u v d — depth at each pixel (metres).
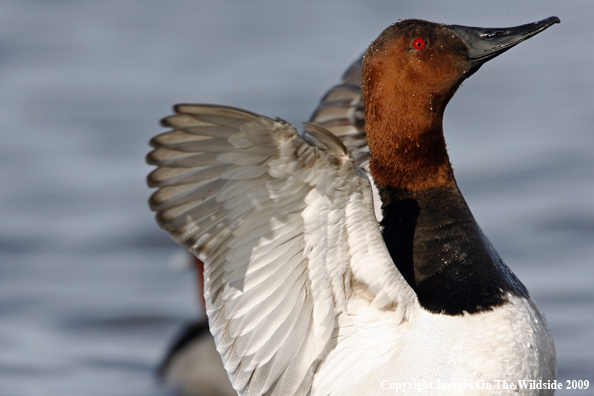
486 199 16.39
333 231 5.40
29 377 10.20
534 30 6.36
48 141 20.02
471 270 5.91
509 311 5.73
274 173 5.22
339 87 7.82
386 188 6.43
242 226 5.41
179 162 5.23
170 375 10.51
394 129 6.33
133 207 16.92
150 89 23.06
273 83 22.91
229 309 5.60
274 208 5.36
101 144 19.78
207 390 10.41
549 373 5.85
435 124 6.32
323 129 4.93
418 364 5.54
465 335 5.61
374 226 5.39
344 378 5.68
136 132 20.42
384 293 5.57
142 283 13.88
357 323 5.68
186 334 11.23
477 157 18.45
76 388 9.99
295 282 5.56
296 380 5.77
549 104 22.06
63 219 16.36
